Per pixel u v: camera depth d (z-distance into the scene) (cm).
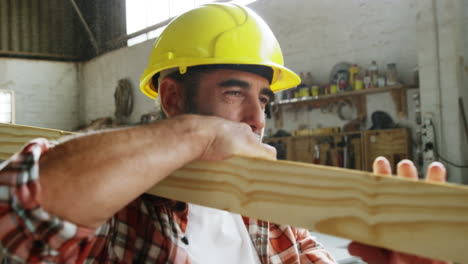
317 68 530
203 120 47
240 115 84
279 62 96
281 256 91
